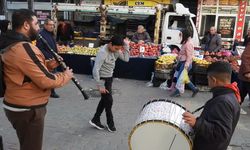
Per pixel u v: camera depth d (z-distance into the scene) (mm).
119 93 6746
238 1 15578
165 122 2133
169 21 11500
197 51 8367
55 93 6250
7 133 4320
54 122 4801
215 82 2080
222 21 15984
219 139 1999
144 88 7297
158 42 11484
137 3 13805
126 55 4480
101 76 4246
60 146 4012
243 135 4629
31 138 2672
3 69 2557
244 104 6199
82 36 11859
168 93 6906
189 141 2121
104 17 11141
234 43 13812
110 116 4484
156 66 7352
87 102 5914
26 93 2539
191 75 7098
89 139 4254
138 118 2371
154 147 2217
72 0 15602
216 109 1990
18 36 2512
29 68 2447
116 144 4137
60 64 2865
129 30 11805
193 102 6289
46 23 5598
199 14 16234
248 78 5438
